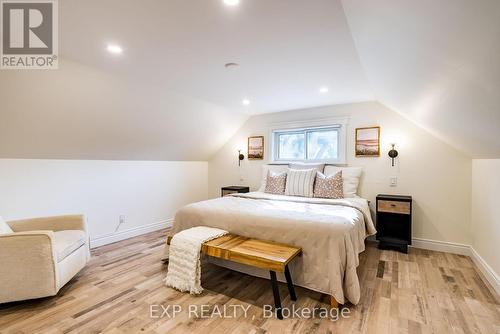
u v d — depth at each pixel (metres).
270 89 3.10
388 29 1.26
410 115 2.94
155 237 3.86
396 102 2.79
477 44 0.87
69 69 2.28
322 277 1.98
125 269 2.63
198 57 2.18
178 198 4.70
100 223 3.47
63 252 2.10
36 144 2.71
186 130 4.00
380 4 1.06
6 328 1.68
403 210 3.08
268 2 1.41
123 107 2.96
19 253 1.87
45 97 2.35
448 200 3.13
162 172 4.39
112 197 3.62
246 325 1.72
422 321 1.75
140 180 4.02
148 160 4.14
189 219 2.78
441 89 1.54
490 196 2.39
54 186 3.02
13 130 2.43
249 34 1.79
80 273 2.52
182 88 3.07
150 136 3.63
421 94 1.91
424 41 1.12
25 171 2.79
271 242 2.21
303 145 4.24
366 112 3.62
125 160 3.80
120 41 1.89
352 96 3.38
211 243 2.19
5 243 1.84
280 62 2.28
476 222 2.80
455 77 1.25
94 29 1.71
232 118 4.45
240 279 2.46
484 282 2.33
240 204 2.97
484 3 0.66
